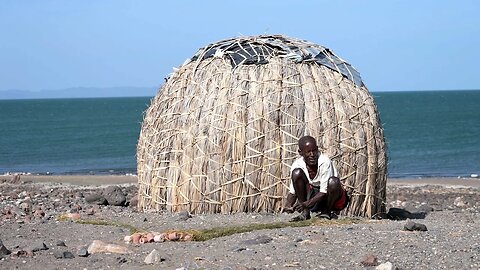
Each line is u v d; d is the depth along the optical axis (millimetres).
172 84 13555
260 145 12195
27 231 10938
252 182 12203
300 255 8703
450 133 57469
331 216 11578
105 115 107312
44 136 59156
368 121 12844
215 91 12664
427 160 37719
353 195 12469
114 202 15578
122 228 11250
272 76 12578
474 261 8352
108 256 9031
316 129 12289
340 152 12359
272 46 13492
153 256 8664
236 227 10742
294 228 10547
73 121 87500
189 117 12750
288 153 12164
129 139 55000
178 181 12750
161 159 13070
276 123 12234
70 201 16500
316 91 12594
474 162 36500
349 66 13547
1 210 13859
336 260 8445
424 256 8570
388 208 16484
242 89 12477
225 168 12281
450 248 8922
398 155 40562
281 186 12148
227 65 12945
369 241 9383
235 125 12281
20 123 83188
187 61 13828
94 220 12000
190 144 12609
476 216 14188
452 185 25000
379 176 12922
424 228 10219
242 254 8875
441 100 173125
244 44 13672
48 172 32562
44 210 14195
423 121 76500
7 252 9078
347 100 12758
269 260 8500
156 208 13109
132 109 136500
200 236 10242
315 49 13570
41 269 8336
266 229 10617
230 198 12289
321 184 11219
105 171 33094
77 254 9086
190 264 8445
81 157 41312
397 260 8398
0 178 25875
